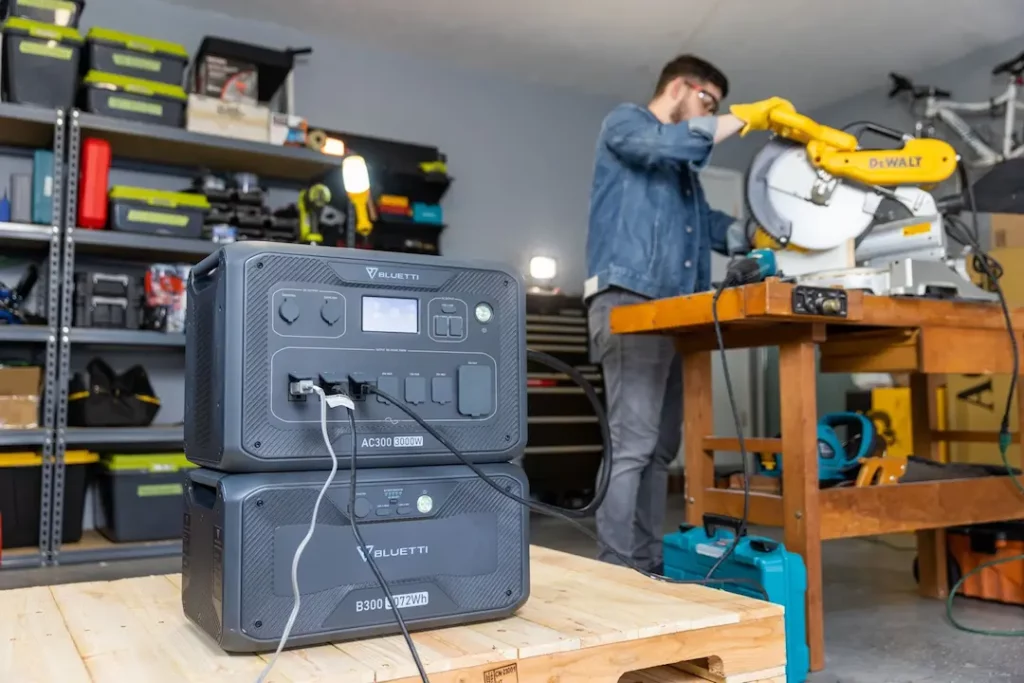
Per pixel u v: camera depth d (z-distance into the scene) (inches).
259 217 149.9
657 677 42.6
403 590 35.9
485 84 206.8
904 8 173.0
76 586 47.0
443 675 32.4
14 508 127.4
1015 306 85.8
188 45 170.6
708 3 171.6
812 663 70.9
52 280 130.6
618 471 87.8
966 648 79.7
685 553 74.9
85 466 135.0
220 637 32.7
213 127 144.9
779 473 83.9
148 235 137.5
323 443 34.9
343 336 35.5
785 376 73.8
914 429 111.6
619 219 91.7
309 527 34.0
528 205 210.1
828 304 68.4
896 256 84.7
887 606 98.0
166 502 135.8
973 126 188.4
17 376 128.0
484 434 38.8
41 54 131.0
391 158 178.9
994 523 100.2
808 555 70.7
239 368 33.4
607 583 47.0
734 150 241.8
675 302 75.0
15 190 133.3
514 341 39.9
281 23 179.2
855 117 218.5
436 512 36.9
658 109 98.9
